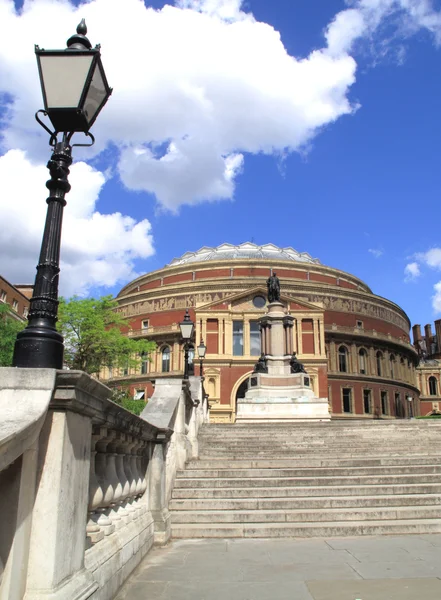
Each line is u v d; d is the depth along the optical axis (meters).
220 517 11.00
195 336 62.69
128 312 74.00
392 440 18.33
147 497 9.55
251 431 20.23
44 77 5.71
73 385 4.65
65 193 5.77
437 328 120.81
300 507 11.60
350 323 72.00
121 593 6.47
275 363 35.84
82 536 5.09
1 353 35.38
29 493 4.38
